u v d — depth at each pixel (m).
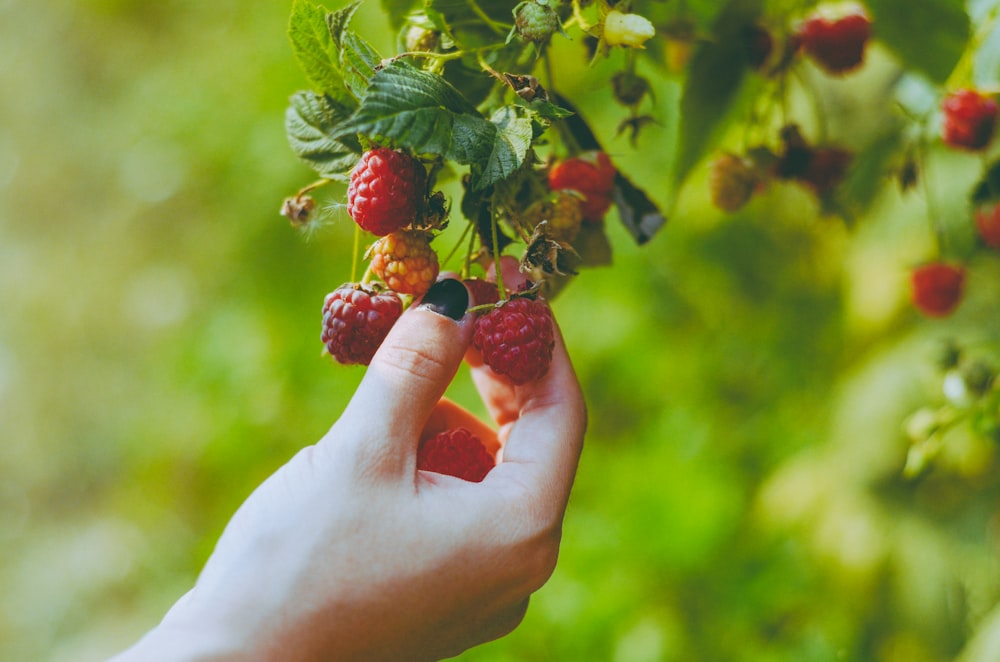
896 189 0.69
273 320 1.36
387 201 0.35
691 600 0.98
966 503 0.76
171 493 1.63
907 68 0.48
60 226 2.14
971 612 0.75
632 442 1.18
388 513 0.35
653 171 0.99
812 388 1.06
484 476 0.39
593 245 0.41
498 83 0.38
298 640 0.34
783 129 0.47
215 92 1.48
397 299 0.38
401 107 0.33
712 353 1.18
